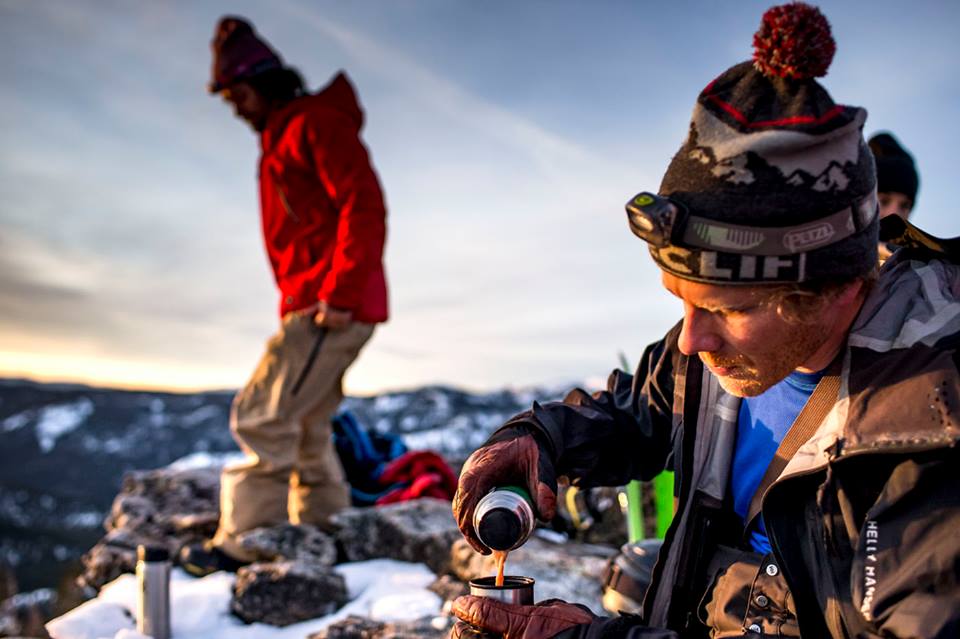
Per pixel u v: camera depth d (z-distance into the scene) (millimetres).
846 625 1113
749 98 1109
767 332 1141
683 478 1443
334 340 4133
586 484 1613
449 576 3592
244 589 3391
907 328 1154
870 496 1127
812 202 1072
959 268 1211
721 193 1093
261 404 4090
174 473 5750
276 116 4176
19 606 4914
